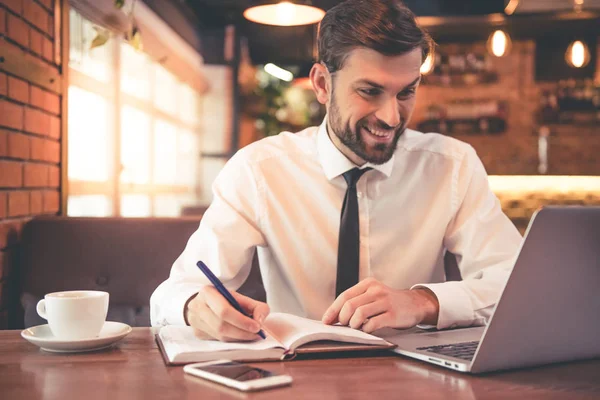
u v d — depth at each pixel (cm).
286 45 626
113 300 189
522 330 87
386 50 121
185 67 521
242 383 80
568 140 663
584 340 95
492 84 673
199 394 79
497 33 503
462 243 156
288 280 156
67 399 76
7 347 106
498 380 86
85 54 314
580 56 534
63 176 225
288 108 749
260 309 105
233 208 153
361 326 111
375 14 123
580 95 656
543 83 664
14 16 183
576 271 86
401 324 112
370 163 145
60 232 191
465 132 676
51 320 104
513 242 150
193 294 115
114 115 359
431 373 89
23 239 189
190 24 531
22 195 191
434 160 159
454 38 655
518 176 554
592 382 85
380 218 154
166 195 509
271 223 154
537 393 80
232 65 601
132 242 194
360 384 83
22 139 190
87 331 104
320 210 155
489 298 124
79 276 189
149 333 118
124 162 404
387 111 126
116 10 335
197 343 101
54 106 217
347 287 140
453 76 674
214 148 607
